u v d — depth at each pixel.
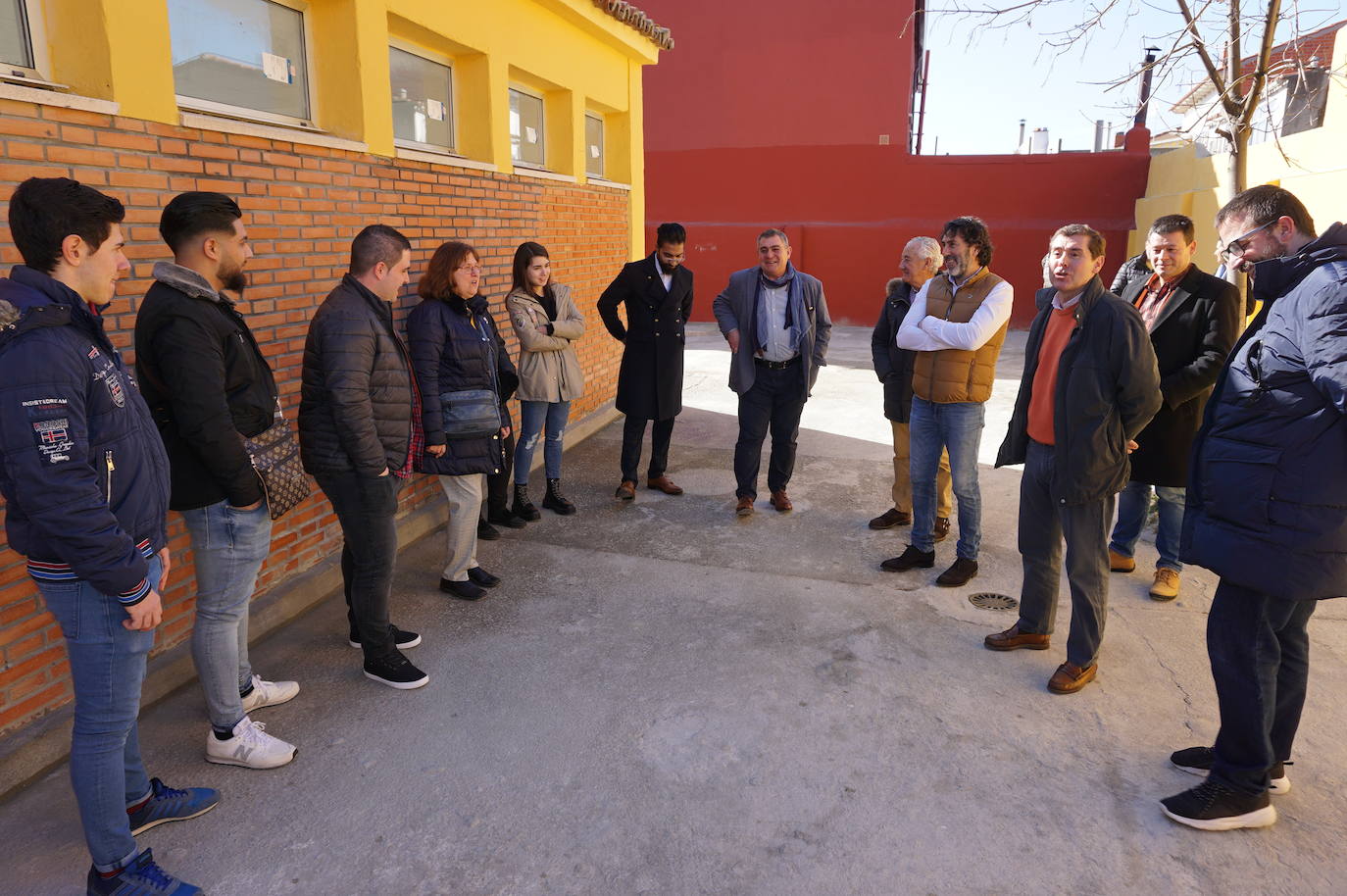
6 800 2.72
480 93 5.73
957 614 4.16
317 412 3.17
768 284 5.27
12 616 2.78
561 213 7.03
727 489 6.23
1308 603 2.65
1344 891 2.37
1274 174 9.84
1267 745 2.56
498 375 4.84
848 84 16.50
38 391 1.88
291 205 3.93
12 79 2.75
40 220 1.96
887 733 3.13
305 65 4.37
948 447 4.37
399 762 2.96
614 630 3.96
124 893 2.25
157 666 3.33
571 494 6.07
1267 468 2.40
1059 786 2.83
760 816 2.69
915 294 4.99
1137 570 4.68
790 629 3.98
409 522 5.04
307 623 4.01
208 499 2.65
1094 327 3.19
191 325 2.47
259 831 2.60
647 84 17.45
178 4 3.55
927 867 2.46
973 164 16.22
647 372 5.73
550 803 2.75
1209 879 2.41
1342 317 2.18
